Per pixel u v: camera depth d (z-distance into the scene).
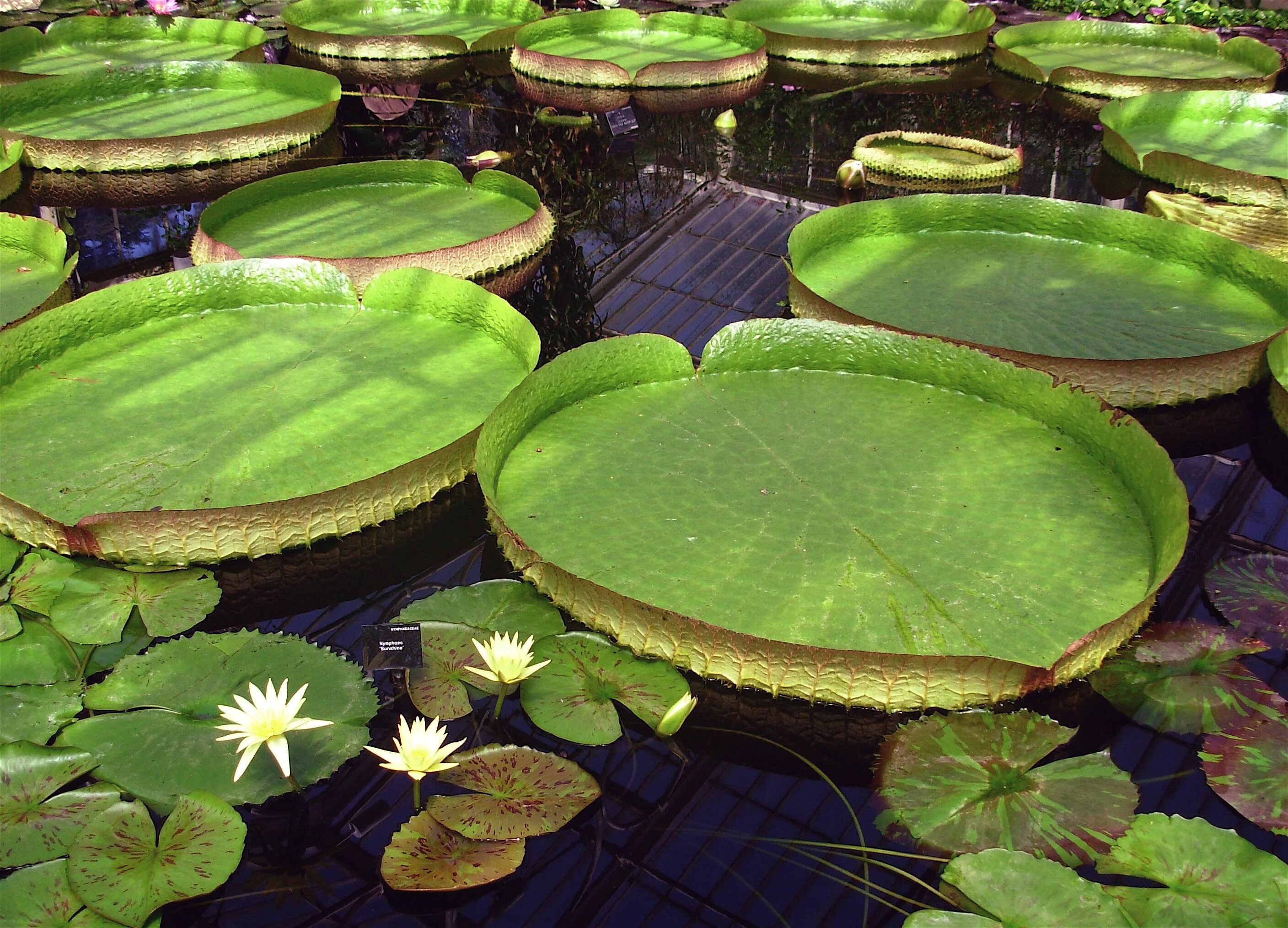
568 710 1.78
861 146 4.54
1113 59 5.48
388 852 1.53
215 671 1.83
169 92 4.75
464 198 3.75
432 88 5.14
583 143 4.61
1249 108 4.61
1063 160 4.50
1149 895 1.47
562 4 6.39
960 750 1.71
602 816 1.63
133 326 2.76
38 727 1.71
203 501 2.14
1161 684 1.84
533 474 2.26
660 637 1.87
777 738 1.78
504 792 1.64
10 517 2.11
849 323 2.79
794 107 5.10
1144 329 2.87
